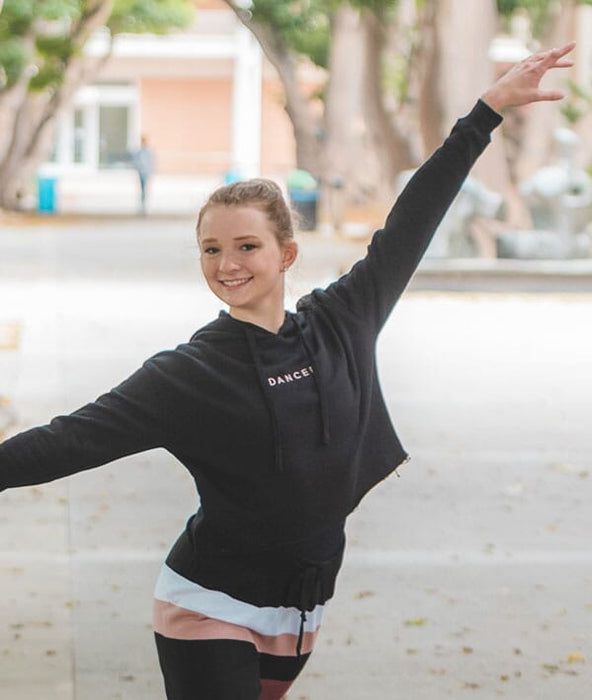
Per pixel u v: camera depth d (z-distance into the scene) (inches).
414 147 1689.2
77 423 180.4
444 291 1086.4
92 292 1060.5
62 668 309.3
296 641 192.2
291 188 1779.0
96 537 412.2
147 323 884.6
